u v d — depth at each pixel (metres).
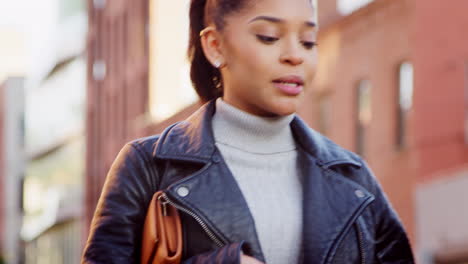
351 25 19.70
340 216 2.30
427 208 17.16
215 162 2.31
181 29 32.28
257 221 2.28
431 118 17.17
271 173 2.35
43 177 50.78
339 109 20.17
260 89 2.24
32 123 52.81
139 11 33.84
